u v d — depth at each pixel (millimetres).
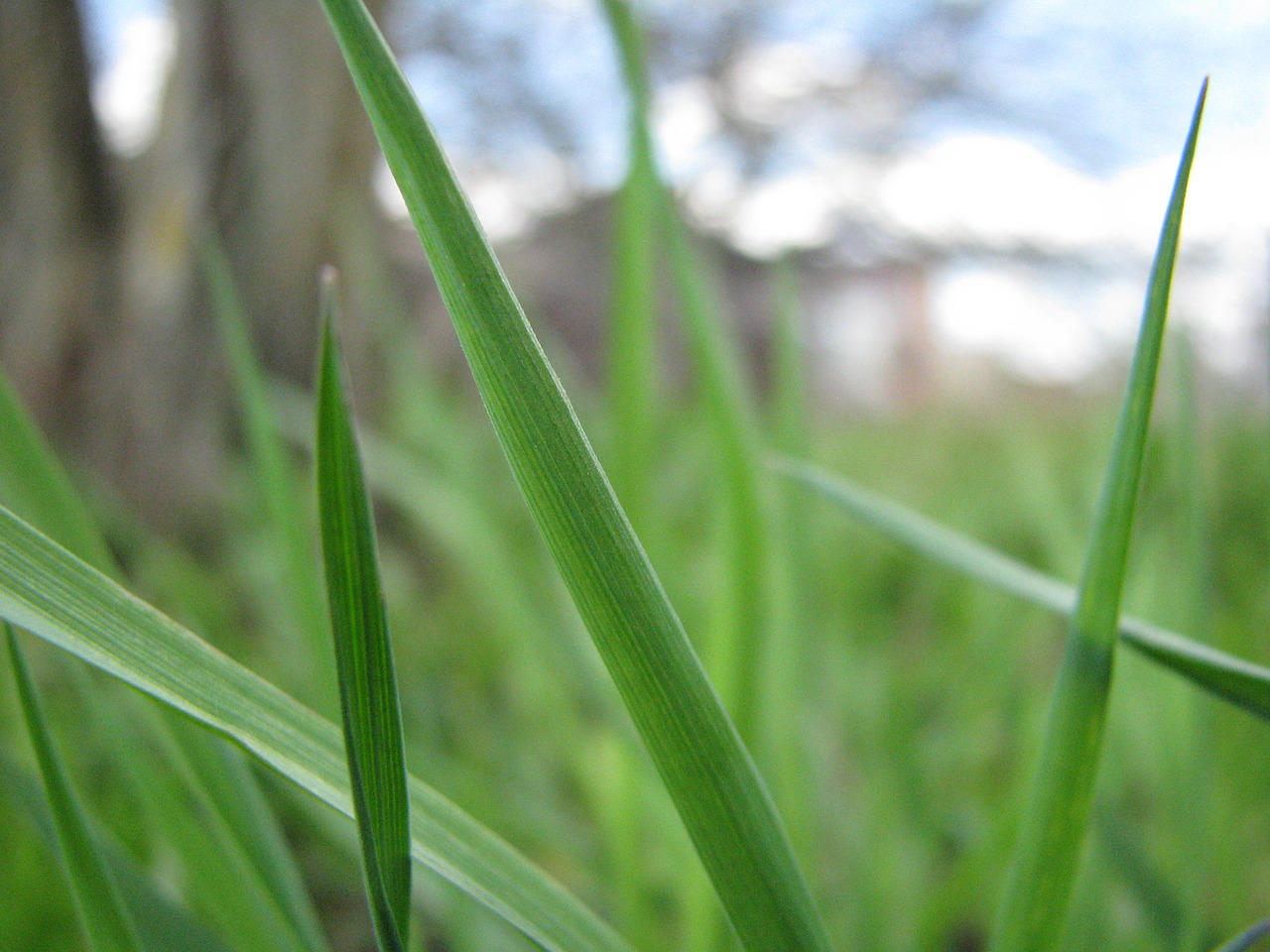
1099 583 146
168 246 1081
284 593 570
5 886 314
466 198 114
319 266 1106
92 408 1056
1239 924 296
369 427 1119
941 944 303
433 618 806
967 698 474
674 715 123
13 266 1057
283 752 119
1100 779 252
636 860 288
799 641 297
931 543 196
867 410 3039
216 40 1080
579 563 119
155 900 178
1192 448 235
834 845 359
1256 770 363
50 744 150
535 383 116
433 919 322
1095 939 278
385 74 112
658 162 219
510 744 472
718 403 222
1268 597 641
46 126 1052
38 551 111
